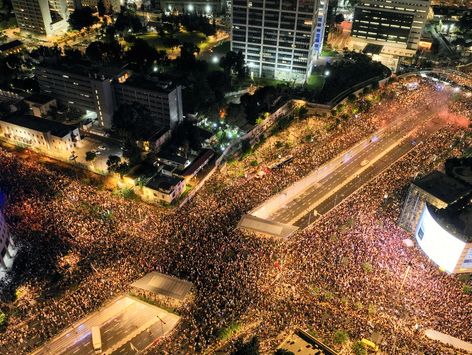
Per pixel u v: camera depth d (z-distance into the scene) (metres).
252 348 152.25
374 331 167.88
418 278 189.62
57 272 190.00
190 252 198.12
